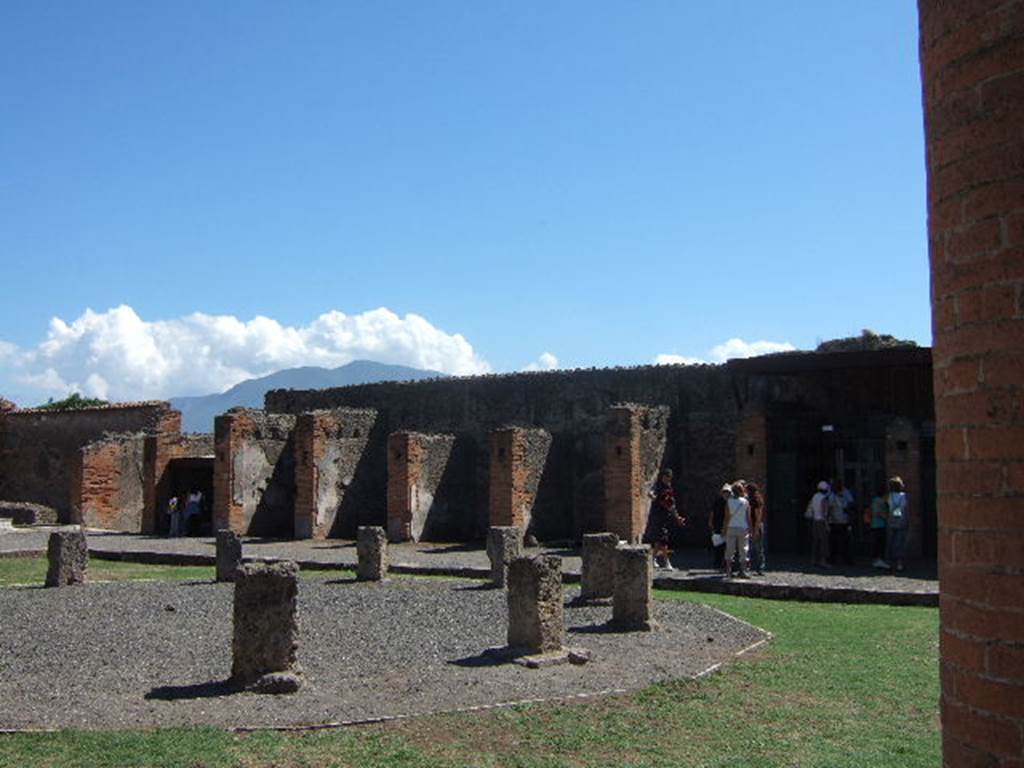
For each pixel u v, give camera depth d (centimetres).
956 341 350
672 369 3045
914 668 1159
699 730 886
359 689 1033
